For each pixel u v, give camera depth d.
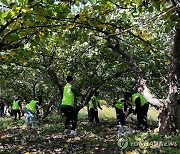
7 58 6.14
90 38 7.07
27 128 13.16
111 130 11.19
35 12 4.21
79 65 11.73
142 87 8.60
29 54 5.87
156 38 9.52
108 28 5.96
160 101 8.07
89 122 15.22
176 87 7.64
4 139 9.68
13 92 23.44
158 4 5.14
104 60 11.83
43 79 15.96
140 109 9.46
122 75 13.45
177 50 7.54
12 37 4.65
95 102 14.81
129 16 6.41
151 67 10.88
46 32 5.34
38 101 14.29
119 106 11.38
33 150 7.72
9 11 4.05
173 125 7.63
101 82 12.67
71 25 5.34
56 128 11.77
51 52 11.09
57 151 7.42
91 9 5.75
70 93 9.65
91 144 7.91
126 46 10.41
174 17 5.61
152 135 7.45
